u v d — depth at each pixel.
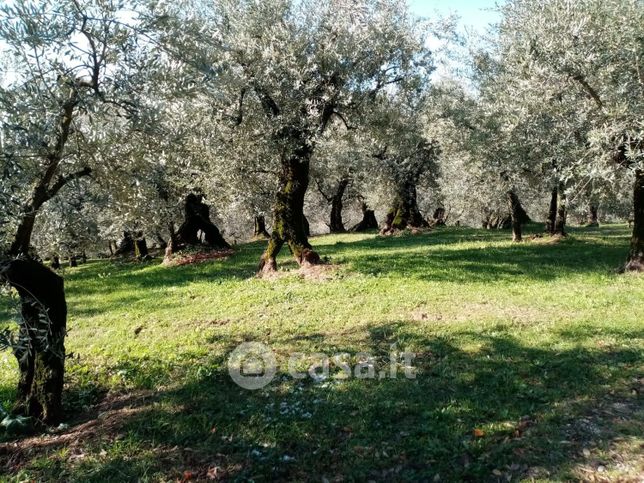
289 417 6.22
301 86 13.55
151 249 34.03
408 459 5.24
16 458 5.59
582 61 10.94
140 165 6.49
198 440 5.81
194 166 13.78
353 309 11.10
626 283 12.45
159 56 6.16
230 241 39.66
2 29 5.22
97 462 5.41
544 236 22.75
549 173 16.48
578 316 9.84
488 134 18.00
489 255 17.81
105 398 7.19
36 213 5.81
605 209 25.83
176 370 8.00
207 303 12.67
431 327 9.56
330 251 21.67
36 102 5.16
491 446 5.35
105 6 5.64
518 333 8.95
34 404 6.31
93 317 12.24
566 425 5.71
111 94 5.73
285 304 11.87
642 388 6.56
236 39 12.82
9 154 4.86
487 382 6.95
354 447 5.50
